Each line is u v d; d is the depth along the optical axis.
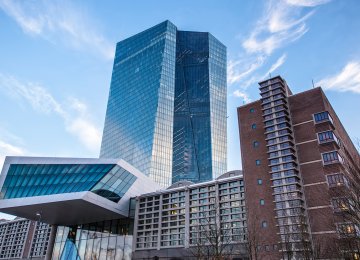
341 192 37.00
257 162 66.25
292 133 66.38
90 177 69.69
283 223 56.41
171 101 188.75
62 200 65.38
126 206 77.25
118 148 192.00
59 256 84.00
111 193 72.88
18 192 67.69
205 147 192.88
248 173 66.12
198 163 189.25
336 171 57.38
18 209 70.75
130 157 180.00
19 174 68.56
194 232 64.75
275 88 71.94
